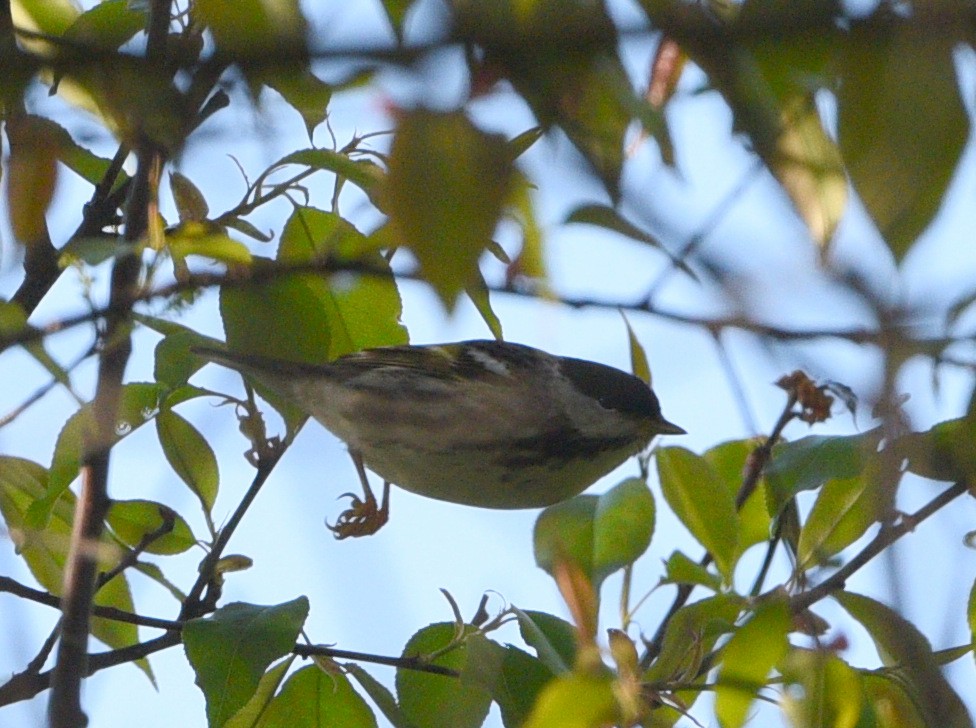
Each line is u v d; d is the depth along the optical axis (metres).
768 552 8.00
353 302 8.65
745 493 8.99
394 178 3.77
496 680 6.86
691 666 6.91
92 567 6.20
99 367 6.18
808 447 7.32
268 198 7.42
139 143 5.57
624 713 5.75
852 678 6.57
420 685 7.69
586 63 3.91
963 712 5.71
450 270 3.78
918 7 3.63
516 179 3.95
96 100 5.52
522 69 3.90
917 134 3.72
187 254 5.92
